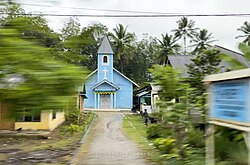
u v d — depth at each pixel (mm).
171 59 19844
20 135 15039
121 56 50969
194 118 7781
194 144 8219
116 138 14805
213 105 5547
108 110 39906
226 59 8727
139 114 32562
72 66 1435
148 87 26766
